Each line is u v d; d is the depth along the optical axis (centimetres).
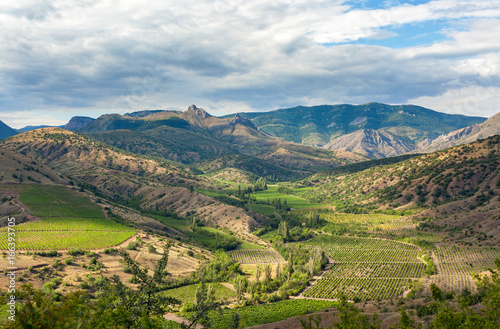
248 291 15200
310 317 5431
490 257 18575
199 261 18438
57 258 14525
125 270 14825
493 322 4647
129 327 3212
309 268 17838
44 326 2695
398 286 16012
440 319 4819
